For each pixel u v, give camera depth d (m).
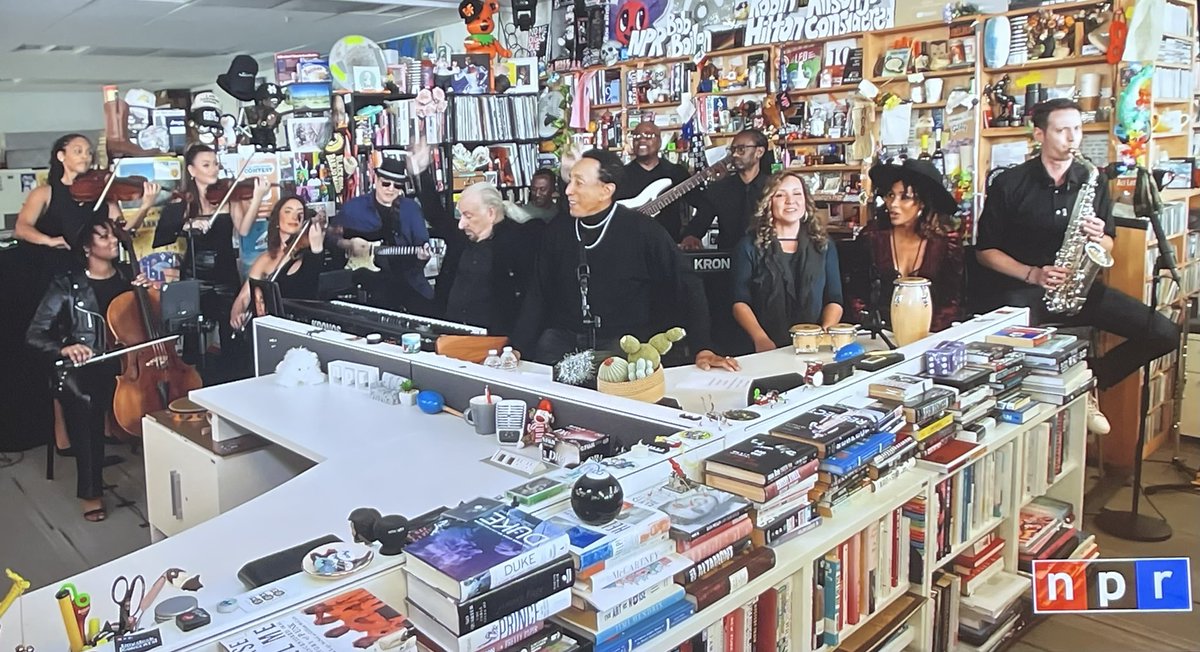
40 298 4.99
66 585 1.67
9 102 10.59
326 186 5.63
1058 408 3.09
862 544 2.24
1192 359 5.06
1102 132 4.26
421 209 5.86
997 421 2.90
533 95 6.35
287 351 3.93
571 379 2.78
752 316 4.73
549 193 5.98
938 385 2.69
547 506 1.79
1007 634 2.99
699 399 3.08
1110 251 4.26
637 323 4.66
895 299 3.45
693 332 4.57
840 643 2.25
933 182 4.51
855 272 4.94
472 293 5.74
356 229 5.70
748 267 4.73
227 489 3.20
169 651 1.30
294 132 5.51
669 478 2.05
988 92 4.55
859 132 4.98
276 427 2.97
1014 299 4.49
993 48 4.46
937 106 4.70
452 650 1.43
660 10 5.95
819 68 5.18
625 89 6.21
